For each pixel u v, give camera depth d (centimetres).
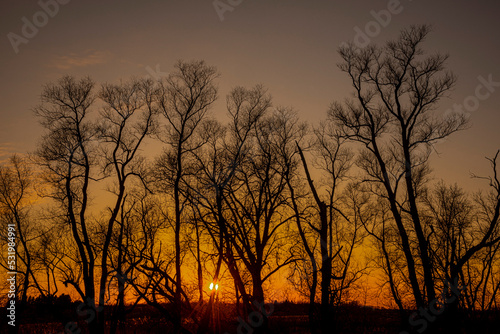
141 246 3297
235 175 3431
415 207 3219
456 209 3381
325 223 3300
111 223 3219
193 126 3456
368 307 4128
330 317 3631
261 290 3259
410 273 3178
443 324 3167
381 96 3419
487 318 3172
